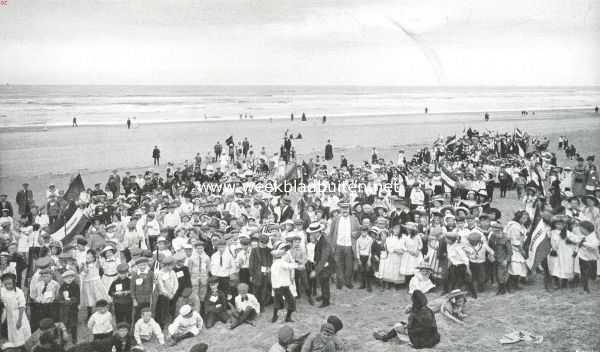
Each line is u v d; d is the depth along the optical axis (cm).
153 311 995
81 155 3441
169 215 1413
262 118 6041
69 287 945
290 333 787
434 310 975
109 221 1577
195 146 3912
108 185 2141
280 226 1248
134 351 850
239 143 3656
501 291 1058
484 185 1855
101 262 1088
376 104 8800
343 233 1184
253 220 1331
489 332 879
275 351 789
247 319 1013
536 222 1090
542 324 894
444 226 1172
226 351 883
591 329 857
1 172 2847
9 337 902
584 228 1037
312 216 1361
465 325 912
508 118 5903
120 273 967
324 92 14200
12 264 1083
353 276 1258
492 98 10906
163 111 6900
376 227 1180
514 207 1888
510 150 3103
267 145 3978
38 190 2455
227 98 10294
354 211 1386
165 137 4316
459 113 6712
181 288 1017
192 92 13312
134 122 5291
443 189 1942
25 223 1366
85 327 1037
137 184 2150
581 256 1032
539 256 1055
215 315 1015
